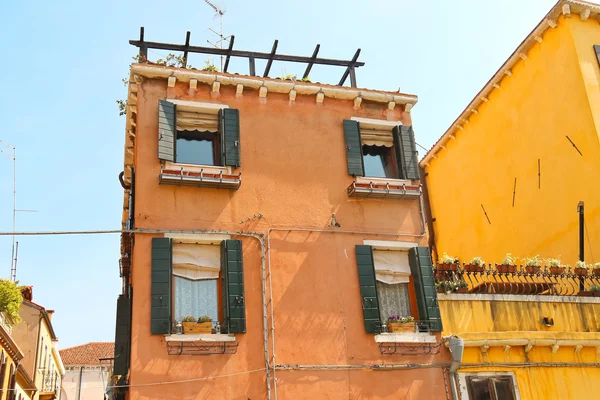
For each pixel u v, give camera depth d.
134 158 13.81
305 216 13.33
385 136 15.04
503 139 20.19
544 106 18.45
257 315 12.06
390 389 12.20
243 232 12.68
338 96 14.80
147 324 11.30
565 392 13.01
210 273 12.33
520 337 13.02
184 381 11.08
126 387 11.12
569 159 17.44
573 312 13.99
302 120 14.31
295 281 12.62
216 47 15.12
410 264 13.74
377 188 13.88
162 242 12.00
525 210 19.00
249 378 11.50
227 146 13.28
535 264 14.62
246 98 14.12
